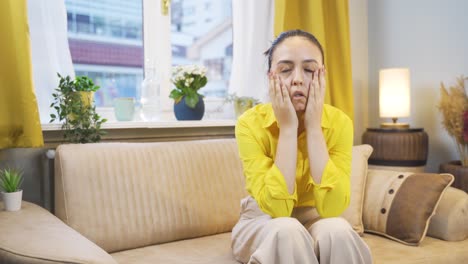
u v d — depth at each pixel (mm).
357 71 2848
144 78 2270
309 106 1283
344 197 1283
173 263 1406
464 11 2322
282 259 1057
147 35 2248
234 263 1389
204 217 1753
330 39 2543
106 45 2154
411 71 2617
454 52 2375
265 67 2416
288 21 2408
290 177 1243
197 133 2271
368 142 2455
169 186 1717
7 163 1741
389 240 1729
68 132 1762
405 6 2641
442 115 2275
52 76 1869
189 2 2408
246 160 1349
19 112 1636
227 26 2551
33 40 1824
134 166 1681
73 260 995
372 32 2852
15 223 1272
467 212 1706
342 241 1091
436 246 1631
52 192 1787
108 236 1555
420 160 2330
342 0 2502
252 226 1294
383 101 2436
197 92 2242
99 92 2143
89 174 1586
